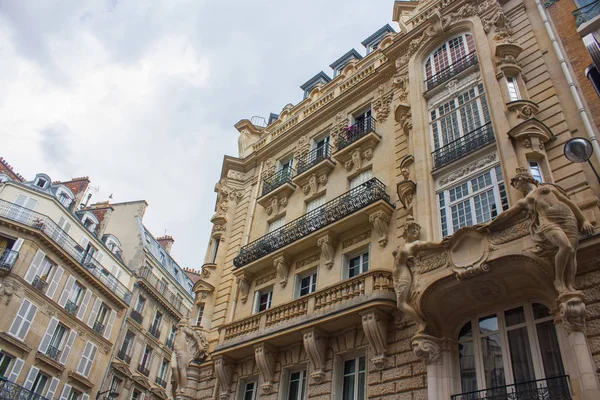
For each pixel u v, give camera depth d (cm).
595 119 1324
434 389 1177
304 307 1667
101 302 3672
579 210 1102
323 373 1535
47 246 3216
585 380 933
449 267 1223
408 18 2266
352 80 2509
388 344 1416
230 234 2552
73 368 3272
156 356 4241
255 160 2784
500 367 1159
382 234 1689
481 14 1805
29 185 3450
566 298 1009
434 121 1711
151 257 4522
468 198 1427
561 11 1627
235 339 1852
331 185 2134
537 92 1495
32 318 2994
